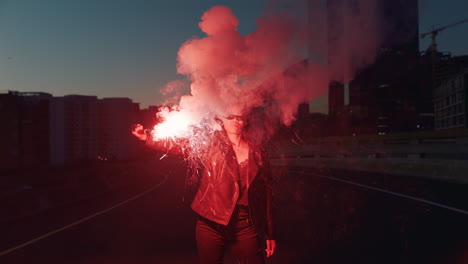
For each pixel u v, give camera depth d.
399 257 5.88
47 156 113.06
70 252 6.84
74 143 113.19
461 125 59.31
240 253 3.27
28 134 114.81
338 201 11.54
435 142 17.73
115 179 23.28
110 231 8.68
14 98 115.19
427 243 6.57
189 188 18.64
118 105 108.81
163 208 12.08
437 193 12.12
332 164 28.69
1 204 10.39
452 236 6.95
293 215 9.59
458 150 16.14
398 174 19.88
